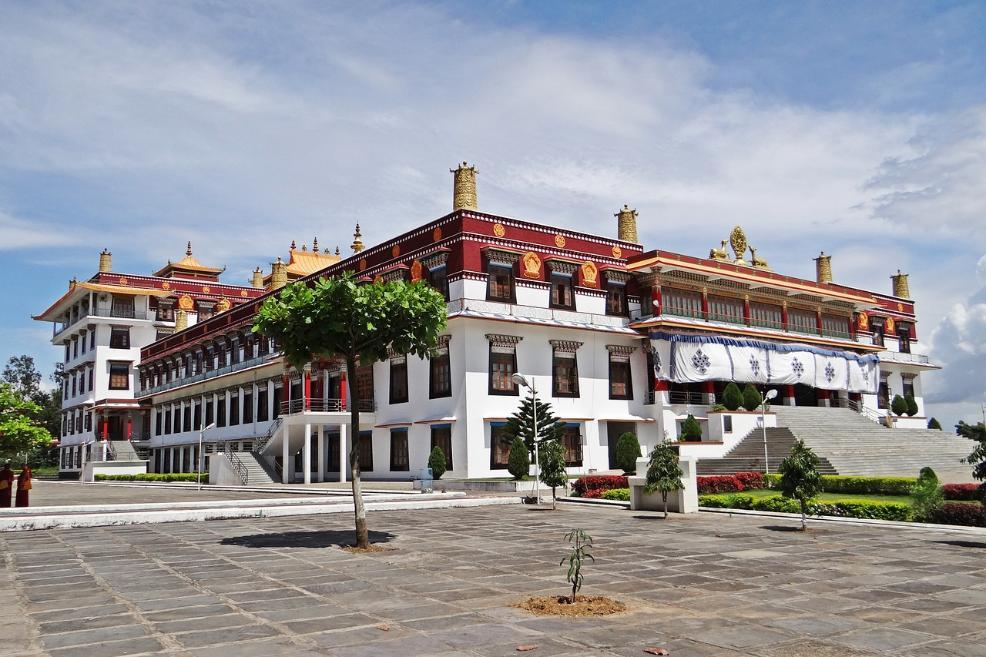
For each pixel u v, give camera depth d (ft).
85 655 22.89
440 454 111.34
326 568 38.91
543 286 124.67
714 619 27.12
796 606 29.30
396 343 50.72
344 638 24.66
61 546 49.19
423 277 123.24
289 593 32.19
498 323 117.70
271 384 153.69
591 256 133.28
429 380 119.44
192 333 194.49
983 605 29.53
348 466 128.88
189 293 230.48
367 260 136.26
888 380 189.06
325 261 230.27
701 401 139.74
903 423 175.32
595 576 36.06
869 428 143.13
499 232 120.88
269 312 49.29
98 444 209.15
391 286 50.34
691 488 69.62
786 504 67.72
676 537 51.31
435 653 22.88
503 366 117.91
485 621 26.91
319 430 134.21
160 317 226.58
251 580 35.45
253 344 165.99
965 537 50.37
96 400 214.69
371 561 41.22
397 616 27.76
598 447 126.00
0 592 33.06
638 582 34.47
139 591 32.96
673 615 27.76
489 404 115.03
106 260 228.02
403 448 122.93
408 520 65.36
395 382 126.11
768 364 145.18
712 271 139.64
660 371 132.36
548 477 76.79
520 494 91.35
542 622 26.73
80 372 233.76
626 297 136.26
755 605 29.48
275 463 140.77
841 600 30.42
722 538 50.65
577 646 23.62
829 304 169.58
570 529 56.95
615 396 130.82
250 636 25.00
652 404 133.39
